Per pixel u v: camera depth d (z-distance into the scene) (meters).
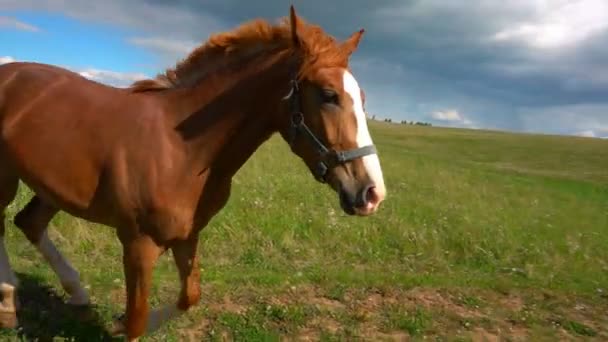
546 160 41.81
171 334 4.55
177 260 4.03
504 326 5.50
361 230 8.11
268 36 3.68
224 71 3.73
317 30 3.55
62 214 7.12
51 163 3.77
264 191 10.05
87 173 3.69
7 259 4.41
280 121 3.64
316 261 7.05
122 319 4.35
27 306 4.76
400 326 5.17
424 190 13.48
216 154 3.68
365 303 5.61
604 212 14.91
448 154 42.09
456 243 8.19
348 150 3.30
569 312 6.05
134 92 3.91
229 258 6.80
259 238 7.36
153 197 3.54
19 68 4.20
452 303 5.88
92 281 5.42
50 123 3.81
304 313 5.16
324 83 3.33
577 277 7.48
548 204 14.58
